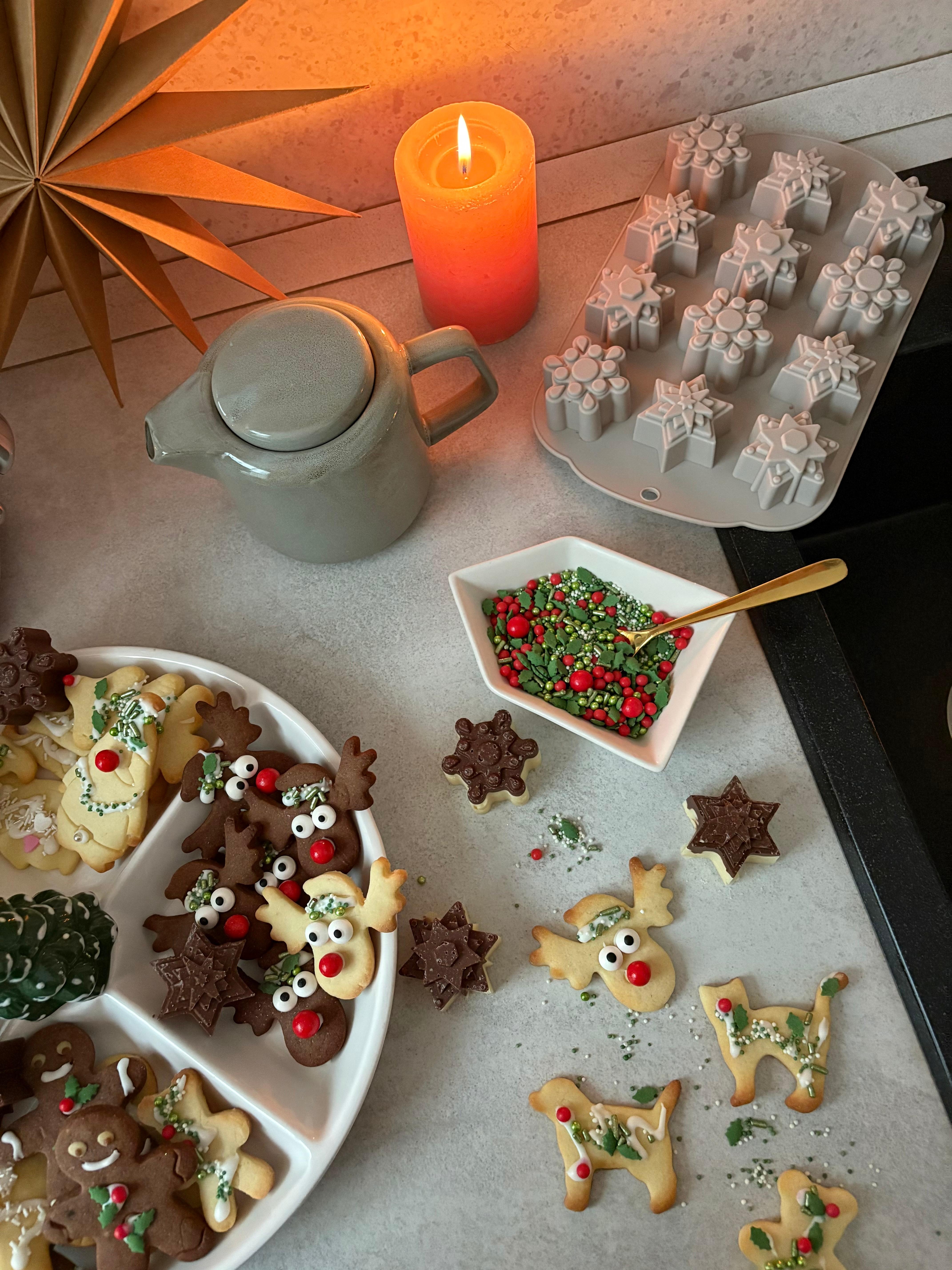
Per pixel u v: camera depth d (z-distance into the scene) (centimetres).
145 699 49
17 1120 44
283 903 46
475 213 50
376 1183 44
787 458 51
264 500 47
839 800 47
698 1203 43
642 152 63
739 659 52
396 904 44
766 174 61
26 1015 43
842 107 63
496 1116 44
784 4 58
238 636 54
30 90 44
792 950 46
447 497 57
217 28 46
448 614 54
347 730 52
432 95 58
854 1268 41
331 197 62
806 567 45
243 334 47
